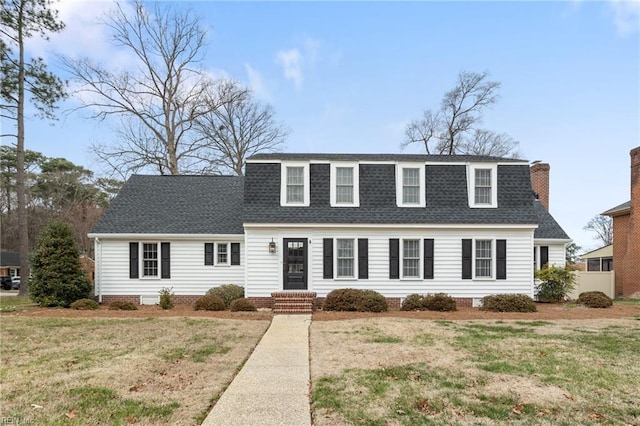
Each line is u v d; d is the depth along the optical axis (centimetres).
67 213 4097
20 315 1304
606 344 885
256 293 1611
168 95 3102
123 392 562
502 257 1655
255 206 1652
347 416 484
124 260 1756
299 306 1451
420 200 1697
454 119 3934
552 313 1374
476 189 1711
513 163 1734
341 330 1064
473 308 1574
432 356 781
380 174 1712
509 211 1678
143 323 1141
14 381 607
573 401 543
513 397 555
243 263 1792
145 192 2014
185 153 3212
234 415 489
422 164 1716
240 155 3697
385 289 1630
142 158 3033
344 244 1648
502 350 830
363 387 593
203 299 1490
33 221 4441
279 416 486
